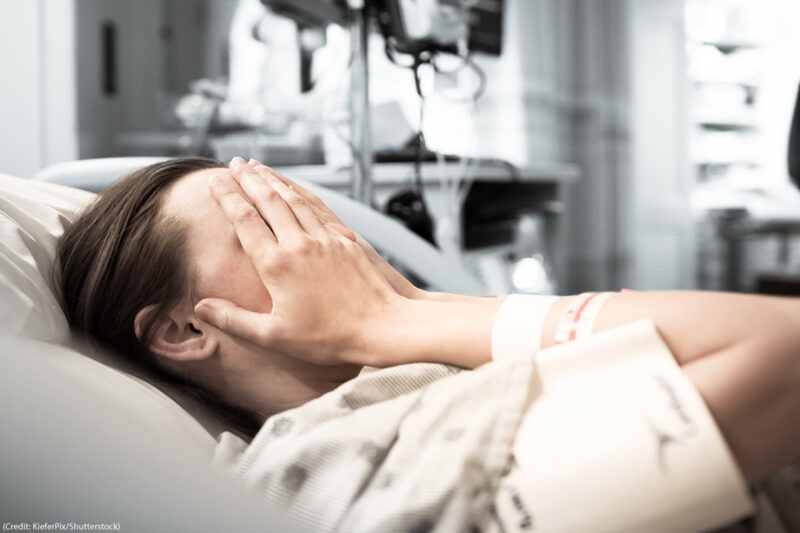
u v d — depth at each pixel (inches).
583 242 143.6
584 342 15.6
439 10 53.1
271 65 75.5
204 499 10.6
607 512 13.2
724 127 166.4
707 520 13.3
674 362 14.8
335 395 17.5
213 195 21.0
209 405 21.5
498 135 132.6
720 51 164.6
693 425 13.6
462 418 15.0
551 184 92.7
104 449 10.2
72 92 83.6
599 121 143.3
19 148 81.8
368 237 39.6
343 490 14.4
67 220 25.0
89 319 21.6
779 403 14.2
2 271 19.5
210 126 76.9
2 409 9.7
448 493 13.5
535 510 13.4
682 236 159.8
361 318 19.2
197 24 112.3
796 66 163.5
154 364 21.7
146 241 21.1
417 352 18.7
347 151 77.9
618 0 144.5
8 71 80.7
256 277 20.3
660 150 155.6
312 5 51.0
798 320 14.9
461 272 42.1
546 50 137.6
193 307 20.8
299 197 21.2
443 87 102.6
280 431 16.7
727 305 15.4
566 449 13.9
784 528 18.3
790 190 160.9
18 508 9.2
